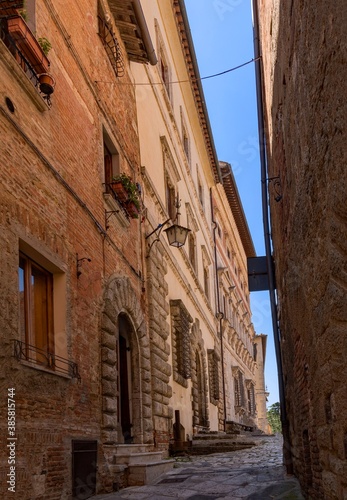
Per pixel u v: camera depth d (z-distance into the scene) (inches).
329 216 179.3
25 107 310.0
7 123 284.7
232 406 1258.0
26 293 306.2
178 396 679.1
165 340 618.8
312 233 214.4
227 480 417.1
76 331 353.4
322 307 203.0
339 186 162.6
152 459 472.4
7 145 282.2
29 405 276.1
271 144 413.1
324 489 228.5
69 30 403.9
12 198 281.3
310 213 216.1
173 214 755.4
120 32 551.5
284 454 433.1
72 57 402.0
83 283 374.6
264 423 2065.7
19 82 299.9
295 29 225.0
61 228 344.5
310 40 192.2
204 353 940.0
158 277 608.4
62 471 309.6
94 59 461.4
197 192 1046.4
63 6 397.4
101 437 383.9
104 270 427.8
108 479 380.8
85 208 392.2
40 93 326.3
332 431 200.5
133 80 599.5
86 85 430.3
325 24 166.7
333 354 187.5
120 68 550.6
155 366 554.9
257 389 2101.4
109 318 417.4
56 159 349.1
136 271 526.0
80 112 408.8
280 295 417.1
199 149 1133.1
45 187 325.4
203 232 1075.9
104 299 418.6
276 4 291.6
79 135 400.5
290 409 409.7
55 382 311.4
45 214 321.4
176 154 833.5
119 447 411.5
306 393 282.4
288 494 342.6
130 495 370.0
